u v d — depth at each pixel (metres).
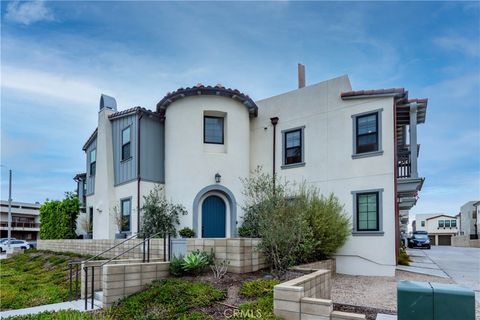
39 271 13.59
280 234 8.83
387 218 12.55
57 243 17.78
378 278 11.85
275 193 9.81
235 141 14.94
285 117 15.51
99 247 14.23
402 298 4.15
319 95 14.61
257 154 16.14
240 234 13.34
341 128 13.90
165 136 15.17
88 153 19.34
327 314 5.46
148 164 14.66
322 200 12.57
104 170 16.12
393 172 12.60
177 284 7.79
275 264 8.95
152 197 13.63
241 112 15.31
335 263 13.03
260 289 7.09
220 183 14.38
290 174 14.98
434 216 68.94
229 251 8.95
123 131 15.65
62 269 13.08
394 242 12.37
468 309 3.92
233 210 14.36
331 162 13.98
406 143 17.45
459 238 45.22
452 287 4.13
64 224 18.78
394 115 12.86
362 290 9.49
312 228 11.05
